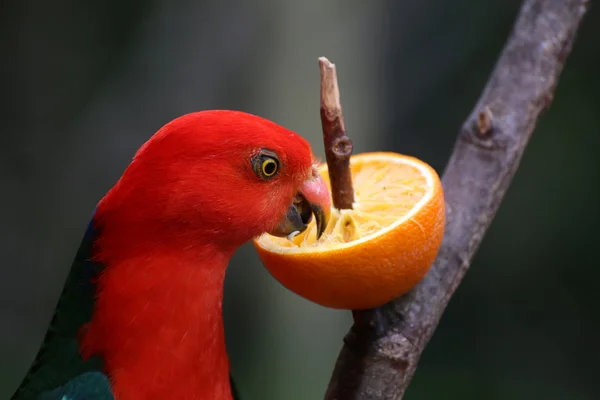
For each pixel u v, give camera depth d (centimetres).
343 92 1095
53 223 1208
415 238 362
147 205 390
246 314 1130
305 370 1103
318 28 1060
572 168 1194
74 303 411
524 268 1206
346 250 356
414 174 401
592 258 1189
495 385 1201
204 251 401
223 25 1095
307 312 1101
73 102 1212
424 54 1221
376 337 405
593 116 1195
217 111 405
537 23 484
